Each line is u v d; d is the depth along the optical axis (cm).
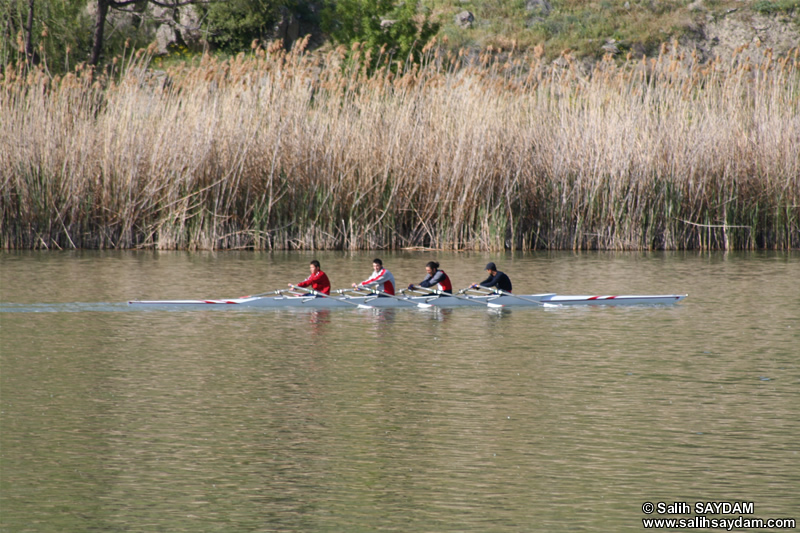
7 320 7162
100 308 7800
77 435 4119
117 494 3428
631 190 12925
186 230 12500
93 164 12325
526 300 8369
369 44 19100
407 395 4878
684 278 10088
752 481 3578
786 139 12988
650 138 12962
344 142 12569
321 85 12625
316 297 8188
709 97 13100
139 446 3975
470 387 5062
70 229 12394
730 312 7819
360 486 3516
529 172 12912
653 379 5269
